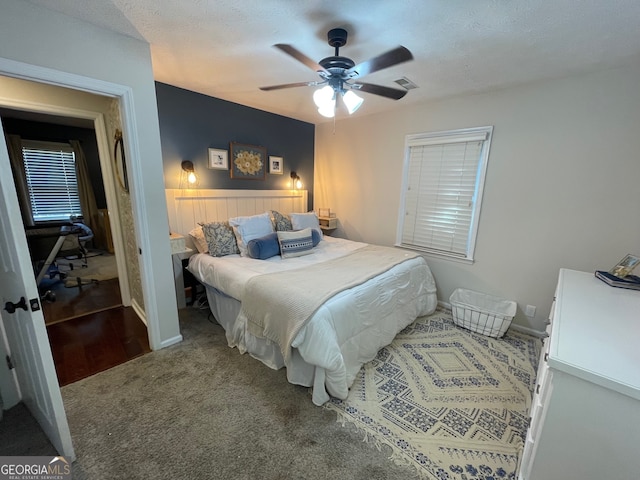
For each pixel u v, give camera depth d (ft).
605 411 2.84
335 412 5.67
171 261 7.57
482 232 9.66
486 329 8.79
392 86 8.57
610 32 5.34
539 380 4.49
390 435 5.17
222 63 7.38
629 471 2.82
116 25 5.57
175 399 5.87
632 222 7.18
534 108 8.18
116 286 12.37
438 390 6.38
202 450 4.75
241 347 7.61
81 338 8.15
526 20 5.05
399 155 11.39
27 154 16.28
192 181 10.23
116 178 9.06
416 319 9.90
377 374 6.91
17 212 3.66
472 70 7.34
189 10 5.01
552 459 3.22
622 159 7.12
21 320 4.26
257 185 12.48
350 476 4.41
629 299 5.05
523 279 9.05
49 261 11.36
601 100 7.22
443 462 4.68
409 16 5.03
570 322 4.03
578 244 7.98
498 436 5.21
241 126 11.47
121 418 5.35
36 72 5.01
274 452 4.76
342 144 13.37
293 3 4.74
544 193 8.32
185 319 9.44
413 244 11.57
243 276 7.61
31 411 5.36
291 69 7.75
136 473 4.35
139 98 6.38
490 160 9.14
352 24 5.35
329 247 11.15
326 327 5.72
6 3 4.64
